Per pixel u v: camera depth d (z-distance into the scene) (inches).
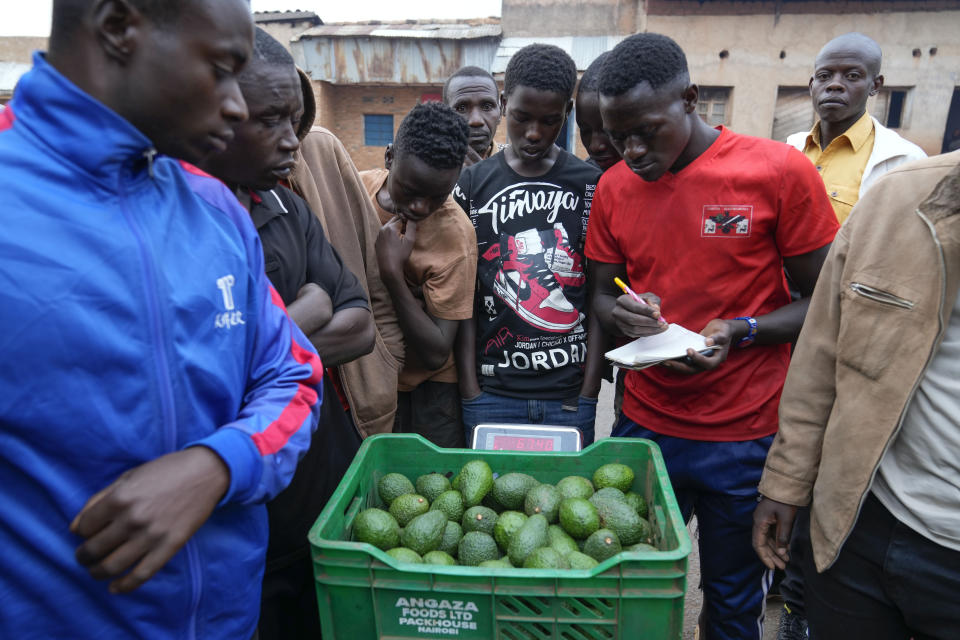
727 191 70.0
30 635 33.9
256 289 42.7
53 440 31.4
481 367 92.1
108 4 28.3
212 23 29.9
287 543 60.8
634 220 76.0
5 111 31.9
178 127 31.7
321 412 63.0
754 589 79.9
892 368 51.0
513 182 89.1
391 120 482.0
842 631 58.6
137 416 33.6
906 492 52.1
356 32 439.2
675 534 47.5
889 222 51.4
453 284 81.9
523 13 434.0
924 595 52.2
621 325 75.2
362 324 63.2
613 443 62.9
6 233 28.9
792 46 419.8
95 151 30.6
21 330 29.3
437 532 55.2
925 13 408.2
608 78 65.4
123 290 32.2
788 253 71.9
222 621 41.1
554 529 56.4
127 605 35.4
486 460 64.1
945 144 454.6
